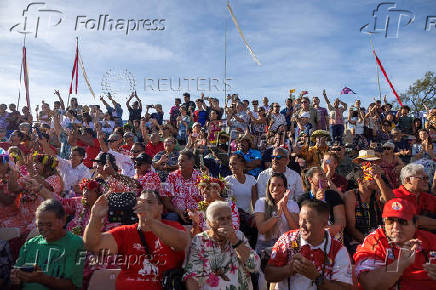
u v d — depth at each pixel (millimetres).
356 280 3459
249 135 7863
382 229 3553
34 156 5547
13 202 4070
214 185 4422
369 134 11078
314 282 3137
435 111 11367
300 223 3344
